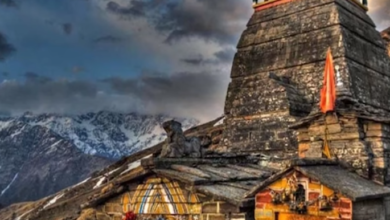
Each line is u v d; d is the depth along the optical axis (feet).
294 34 110.32
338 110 81.71
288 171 68.33
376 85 105.50
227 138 110.22
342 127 81.35
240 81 114.52
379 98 104.58
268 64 111.65
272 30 114.93
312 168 69.67
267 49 113.60
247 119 108.17
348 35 104.32
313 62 105.19
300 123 86.12
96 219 82.79
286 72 108.99
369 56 107.86
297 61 107.55
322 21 106.63
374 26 117.80
